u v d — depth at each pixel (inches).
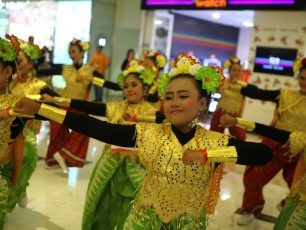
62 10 459.8
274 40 339.3
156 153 76.1
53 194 169.8
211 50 569.6
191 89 74.9
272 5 334.3
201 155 71.2
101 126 76.0
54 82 418.0
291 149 108.0
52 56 456.1
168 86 76.7
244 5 350.6
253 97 167.6
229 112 229.3
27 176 140.0
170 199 76.8
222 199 186.2
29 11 444.1
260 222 165.3
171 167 75.4
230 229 153.9
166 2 406.3
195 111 75.8
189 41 534.9
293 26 329.1
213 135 77.5
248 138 342.6
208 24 554.9
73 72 214.2
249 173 161.0
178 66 78.1
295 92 154.3
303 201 108.3
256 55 348.8
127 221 83.0
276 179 233.9
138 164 116.0
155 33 439.2
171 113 75.3
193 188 76.8
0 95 98.1
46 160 205.6
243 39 602.9
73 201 164.6
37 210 151.3
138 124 78.7
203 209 80.7
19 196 136.8
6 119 95.6
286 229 109.9
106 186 117.7
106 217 120.5
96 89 430.9
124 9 457.7
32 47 156.4
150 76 127.0
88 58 460.8
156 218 78.1
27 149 137.5
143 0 426.0
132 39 452.8
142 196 80.4
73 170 207.2
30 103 75.2
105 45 469.1
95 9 457.7
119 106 125.3
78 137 207.2
